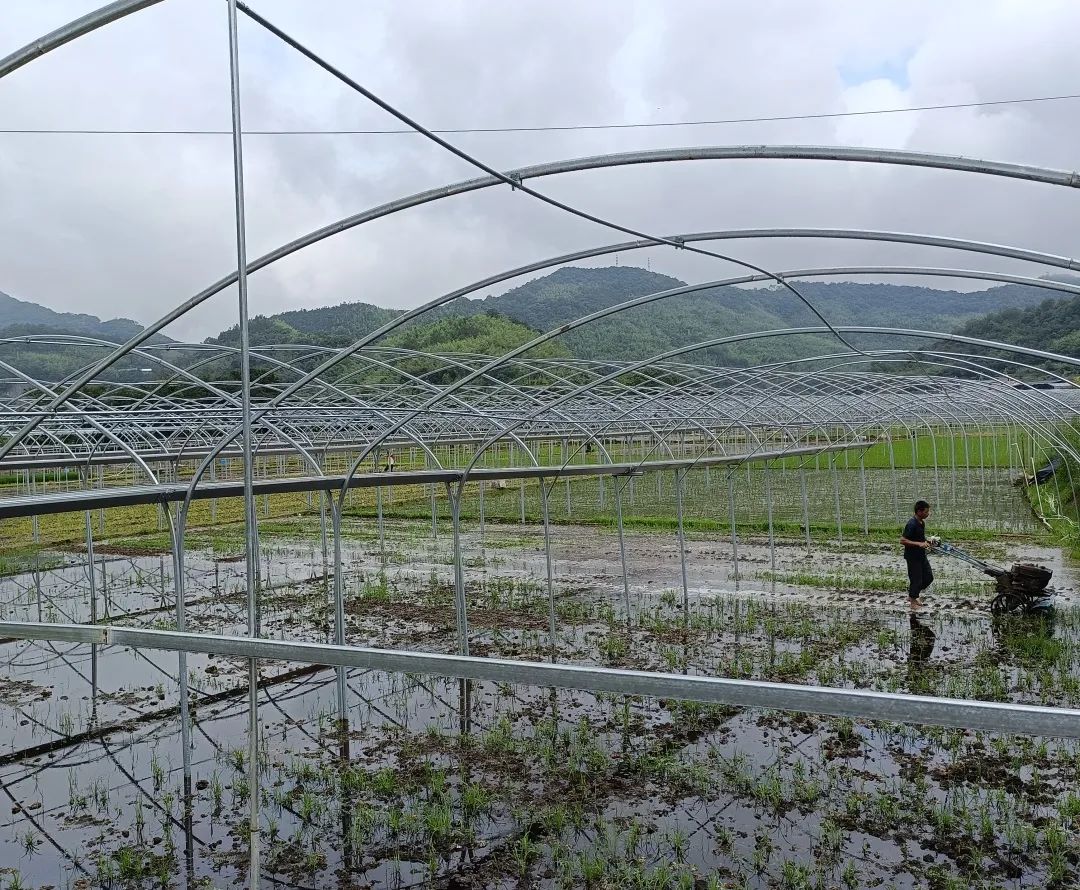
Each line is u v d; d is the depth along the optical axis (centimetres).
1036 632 1644
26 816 987
